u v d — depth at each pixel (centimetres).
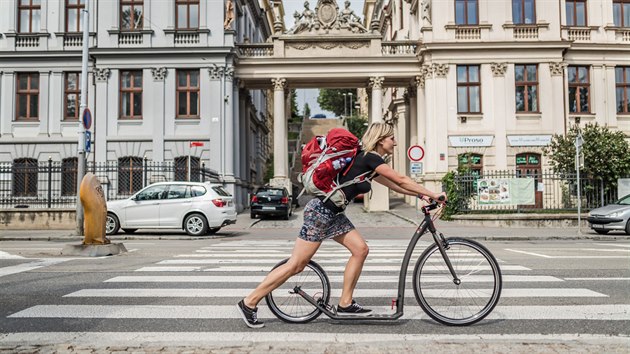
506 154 2700
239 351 374
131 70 2759
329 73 2862
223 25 2744
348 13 2928
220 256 990
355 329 436
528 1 2788
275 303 459
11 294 589
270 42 3011
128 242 1393
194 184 1617
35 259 929
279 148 2839
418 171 1897
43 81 2795
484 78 2728
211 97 2708
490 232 1739
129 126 2725
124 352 374
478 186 2192
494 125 2711
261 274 742
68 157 2777
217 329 439
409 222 2222
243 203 3052
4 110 2788
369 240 1452
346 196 418
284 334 421
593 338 406
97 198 1019
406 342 391
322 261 902
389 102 4184
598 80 2828
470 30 2744
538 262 891
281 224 2167
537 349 377
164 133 2709
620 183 2161
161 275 731
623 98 2880
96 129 2711
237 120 2853
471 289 451
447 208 2186
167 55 2723
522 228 1959
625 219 1630
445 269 450
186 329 440
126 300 557
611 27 2845
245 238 1555
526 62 2733
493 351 372
